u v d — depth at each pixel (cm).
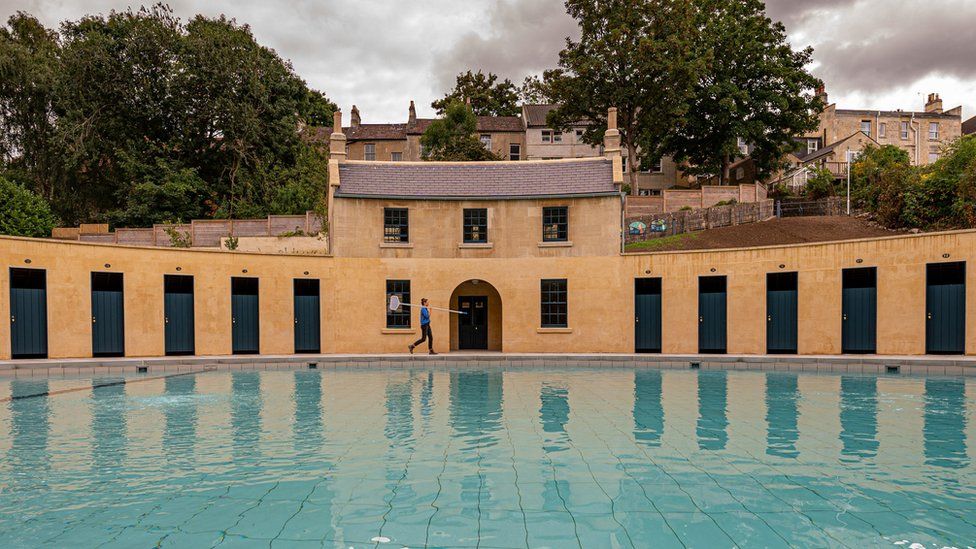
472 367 1681
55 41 4416
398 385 1298
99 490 559
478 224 2062
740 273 1856
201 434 798
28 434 800
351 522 479
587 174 2105
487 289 2192
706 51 4019
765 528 461
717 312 1919
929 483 569
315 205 3738
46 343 1689
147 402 1066
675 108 3831
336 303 1997
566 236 2028
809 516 486
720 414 927
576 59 3947
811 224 3034
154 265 1819
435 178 2139
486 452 694
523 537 447
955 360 1405
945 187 2516
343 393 1174
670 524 471
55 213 4047
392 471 619
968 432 787
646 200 3556
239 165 3997
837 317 1738
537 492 550
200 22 4159
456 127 4447
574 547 427
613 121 2170
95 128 3750
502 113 6606
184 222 3812
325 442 749
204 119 3909
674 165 5325
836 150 5059
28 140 4031
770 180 5131
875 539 439
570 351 1995
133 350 1783
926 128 5772
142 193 3678
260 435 791
